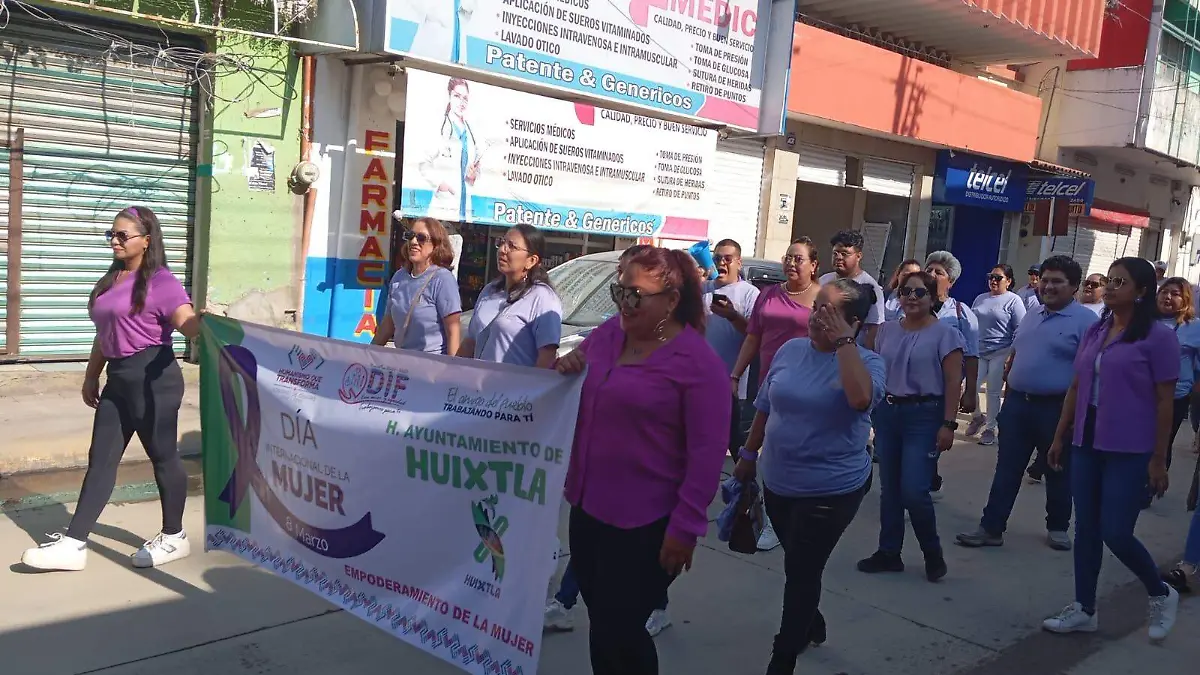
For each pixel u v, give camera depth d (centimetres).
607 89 1052
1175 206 2530
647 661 291
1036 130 1727
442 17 881
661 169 1138
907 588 498
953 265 731
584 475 293
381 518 339
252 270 872
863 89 1366
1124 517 435
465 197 932
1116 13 1816
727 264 591
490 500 307
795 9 1216
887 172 1548
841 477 362
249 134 852
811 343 375
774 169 1348
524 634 293
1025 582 518
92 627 381
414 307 528
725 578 492
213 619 398
